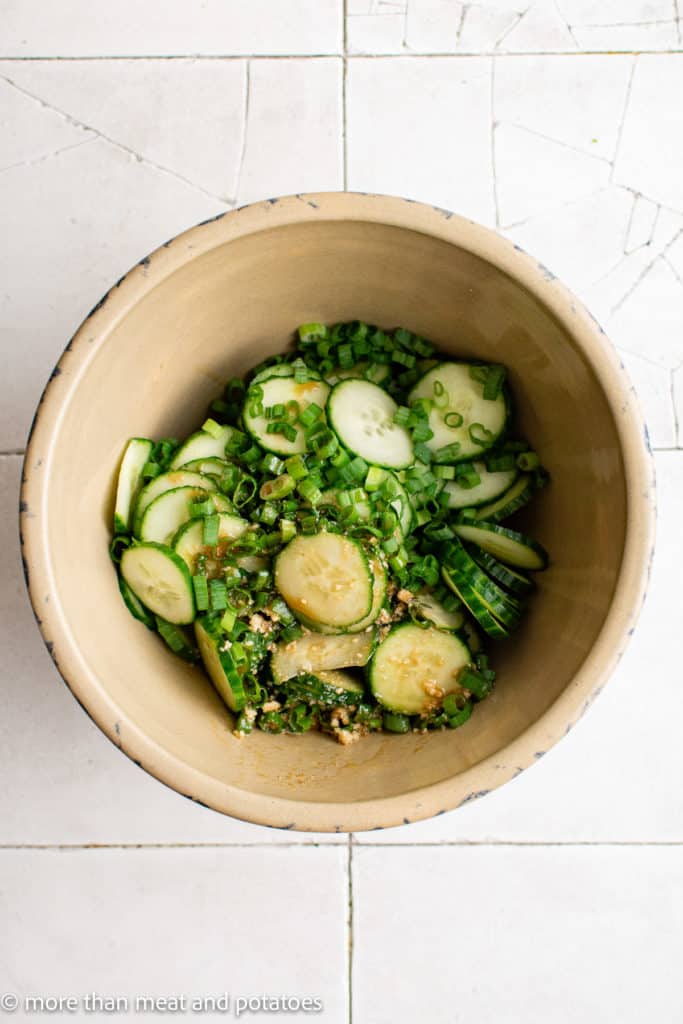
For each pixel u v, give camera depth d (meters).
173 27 0.62
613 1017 0.61
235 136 0.62
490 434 0.55
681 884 0.62
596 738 0.62
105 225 0.62
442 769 0.49
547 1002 0.61
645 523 0.48
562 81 0.63
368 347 0.56
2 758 0.62
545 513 0.55
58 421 0.48
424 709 0.53
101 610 0.50
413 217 0.49
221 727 0.52
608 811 0.62
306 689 0.52
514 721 0.49
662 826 0.62
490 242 0.49
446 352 0.56
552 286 0.49
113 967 0.61
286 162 0.62
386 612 0.53
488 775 0.47
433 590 0.54
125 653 0.50
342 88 0.62
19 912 0.61
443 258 0.50
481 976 0.61
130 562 0.51
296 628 0.52
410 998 0.61
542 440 0.55
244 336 0.55
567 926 0.62
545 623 0.52
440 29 0.63
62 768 0.62
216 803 0.47
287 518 0.53
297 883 0.62
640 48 0.62
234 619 0.51
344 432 0.54
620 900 0.62
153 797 0.62
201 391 0.56
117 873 0.62
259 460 0.54
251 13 0.62
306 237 0.50
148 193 0.62
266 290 0.53
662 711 0.62
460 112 0.62
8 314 0.62
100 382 0.50
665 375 0.62
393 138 0.62
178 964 0.61
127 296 0.48
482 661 0.54
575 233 0.62
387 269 0.52
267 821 0.47
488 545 0.55
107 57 0.62
